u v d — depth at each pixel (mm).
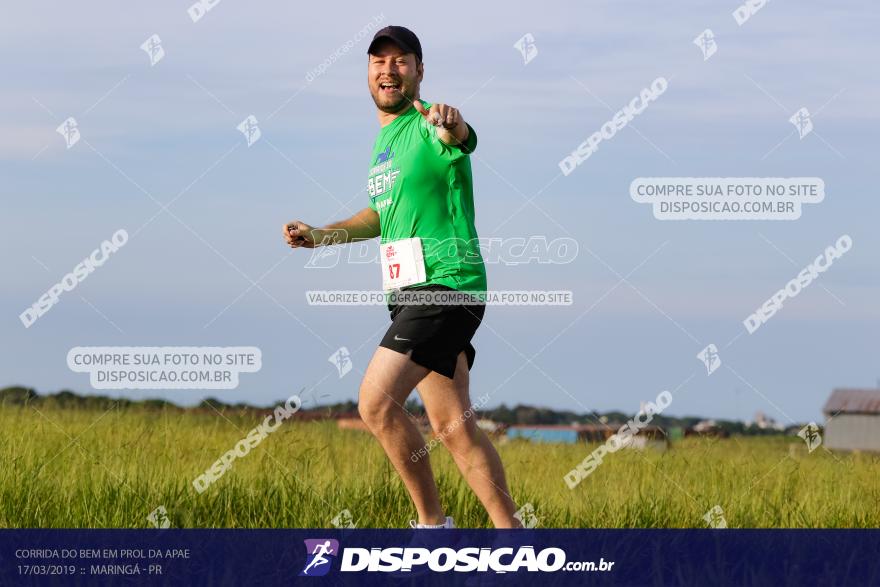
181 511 7168
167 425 9664
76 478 7793
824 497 8398
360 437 9891
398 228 6367
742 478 8852
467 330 6266
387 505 7508
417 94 6594
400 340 6125
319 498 7527
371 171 6539
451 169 6227
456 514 7441
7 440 8812
